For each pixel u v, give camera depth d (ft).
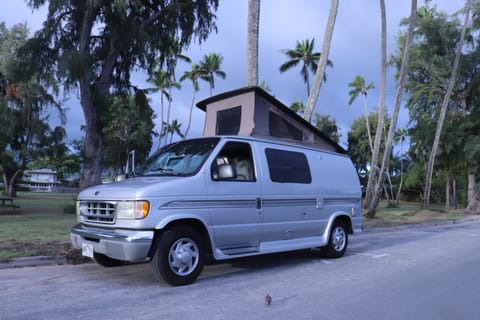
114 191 19.65
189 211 19.83
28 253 26.04
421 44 94.17
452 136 92.17
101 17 64.64
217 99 31.73
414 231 49.85
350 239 41.09
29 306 16.85
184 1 66.95
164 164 22.88
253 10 46.50
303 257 28.91
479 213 82.64
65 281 20.97
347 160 30.89
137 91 75.25
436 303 17.89
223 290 19.60
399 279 22.39
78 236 21.24
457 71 91.61
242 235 22.00
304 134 31.96
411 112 99.86
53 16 62.75
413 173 165.37
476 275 23.52
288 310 16.67
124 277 21.80
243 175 22.77
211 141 22.66
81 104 64.90
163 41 69.10
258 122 29.12
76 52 58.65
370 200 71.61
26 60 64.28
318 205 26.84
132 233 18.57
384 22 70.95
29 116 109.19
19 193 181.06
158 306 16.93
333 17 53.21
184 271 20.01
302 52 138.51
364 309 16.94
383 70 71.97
